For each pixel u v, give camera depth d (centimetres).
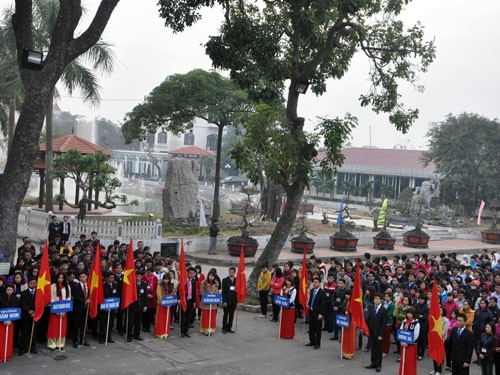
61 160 2834
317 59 2009
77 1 1656
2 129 3894
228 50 1827
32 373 1195
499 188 6209
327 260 3156
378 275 1798
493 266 2642
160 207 5231
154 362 1334
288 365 1385
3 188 1633
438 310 1289
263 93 1862
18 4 1705
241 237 2953
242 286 1672
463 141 6153
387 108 2208
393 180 7688
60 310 1350
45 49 3027
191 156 8062
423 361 1512
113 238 2706
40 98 1628
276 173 1848
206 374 1279
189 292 1593
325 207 7175
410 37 2114
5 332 1255
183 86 3400
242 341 1579
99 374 1220
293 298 1627
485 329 1310
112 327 1549
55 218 2536
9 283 1345
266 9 2041
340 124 1995
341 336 1523
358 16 2116
